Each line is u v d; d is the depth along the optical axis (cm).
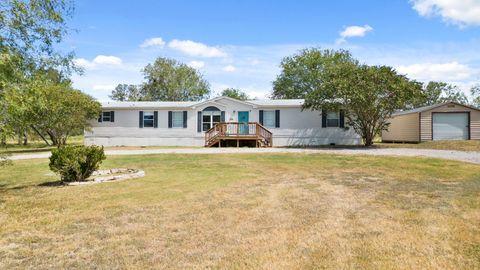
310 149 1730
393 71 1689
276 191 677
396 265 317
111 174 974
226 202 580
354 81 1694
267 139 2077
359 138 2047
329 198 608
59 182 845
